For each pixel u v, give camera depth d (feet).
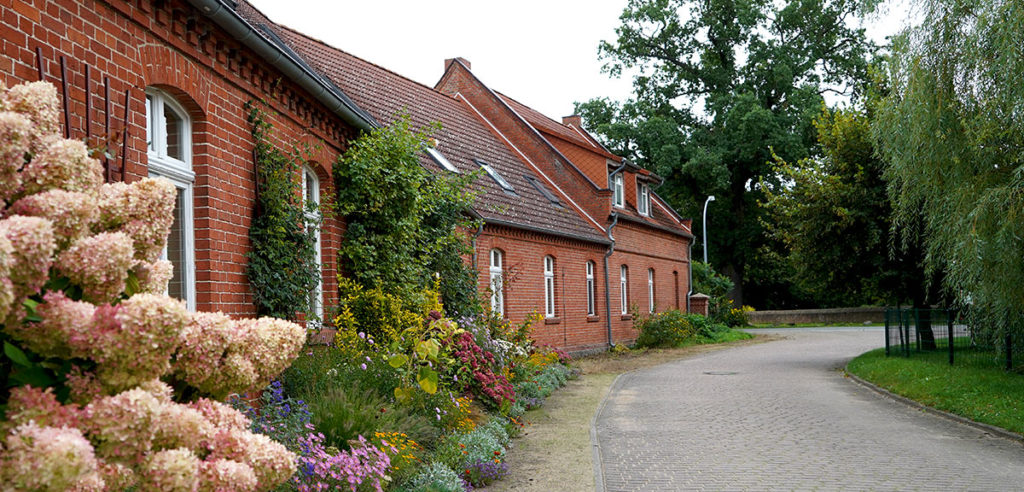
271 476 10.50
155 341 9.05
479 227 54.75
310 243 30.17
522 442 33.09
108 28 19.34
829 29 145.28
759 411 42.52
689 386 54.34
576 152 89.10
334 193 34.50
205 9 22.72
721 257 165.37
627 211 93.25
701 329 107.65
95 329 8.87
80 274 9.36
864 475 27.07
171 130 23.65
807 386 54.03
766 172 148.97
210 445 10.18
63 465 7.80
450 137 71.51
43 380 9.19
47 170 9.69
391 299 34.94
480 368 38.83
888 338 67.26
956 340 54.85
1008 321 42.04
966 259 38.70
